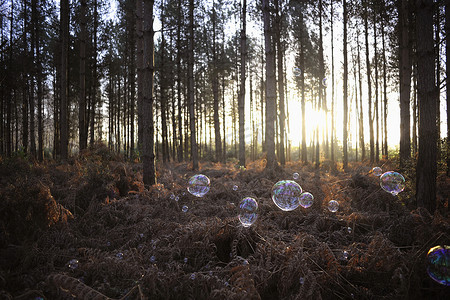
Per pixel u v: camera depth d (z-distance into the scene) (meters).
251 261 2.93
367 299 2.49
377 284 2.66
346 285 2.65
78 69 16.91
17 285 2.34
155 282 2.51
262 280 2.61
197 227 3.38
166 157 22.22
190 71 12.49
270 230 3.87
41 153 14.80
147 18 5.97
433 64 3.97
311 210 4.66
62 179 6.36
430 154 3.96
